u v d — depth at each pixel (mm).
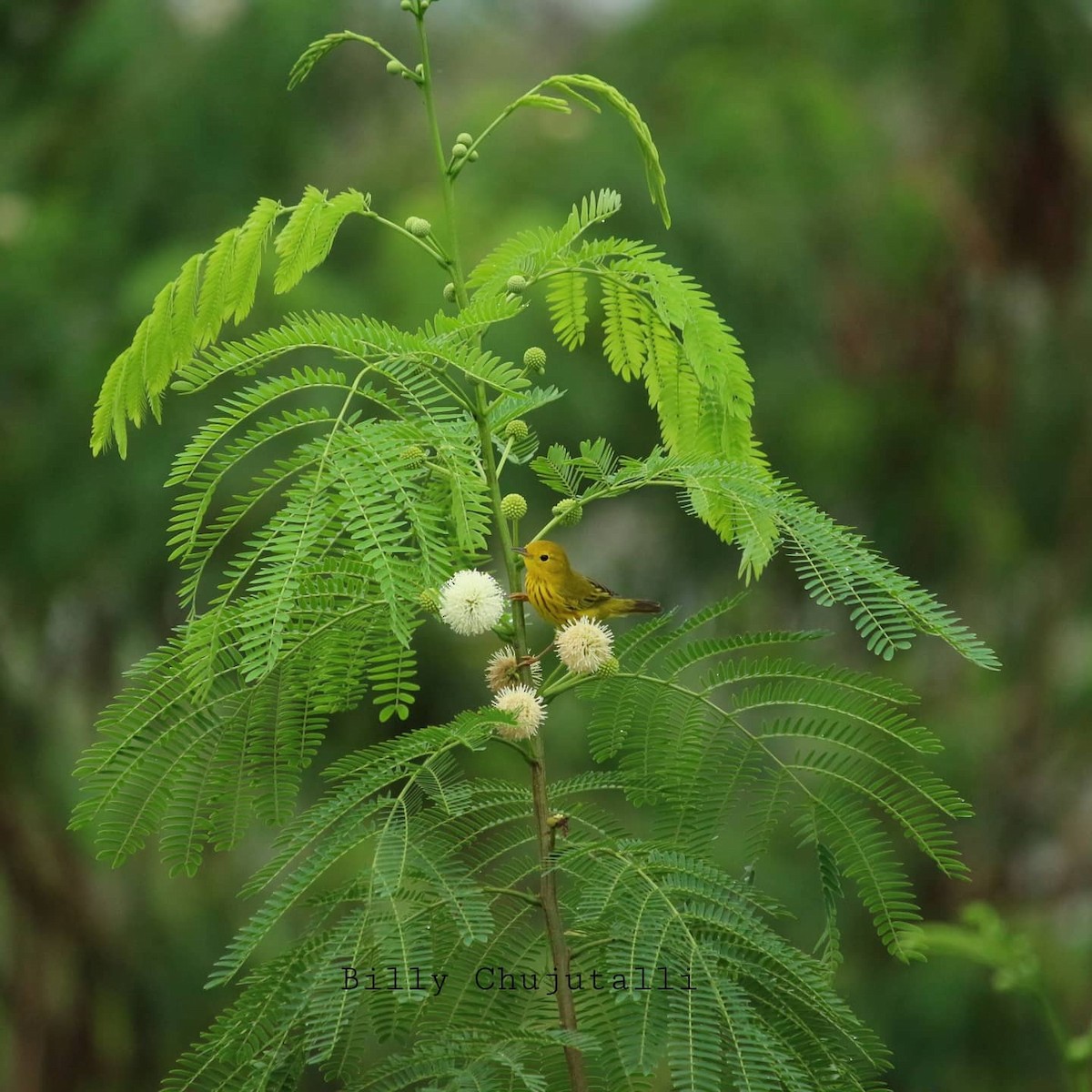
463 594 3551
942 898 15555
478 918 3115
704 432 4172
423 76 3926
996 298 16344
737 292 13695
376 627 3574
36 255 13094
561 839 3682
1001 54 15523
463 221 12281
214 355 3480
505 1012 3660
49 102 14391
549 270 4027
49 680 14555
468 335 3602
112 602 13859
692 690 3854
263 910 3215
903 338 15953
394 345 3473
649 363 4242
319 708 3693
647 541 15562
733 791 3846
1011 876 15820
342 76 14062
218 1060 3443
